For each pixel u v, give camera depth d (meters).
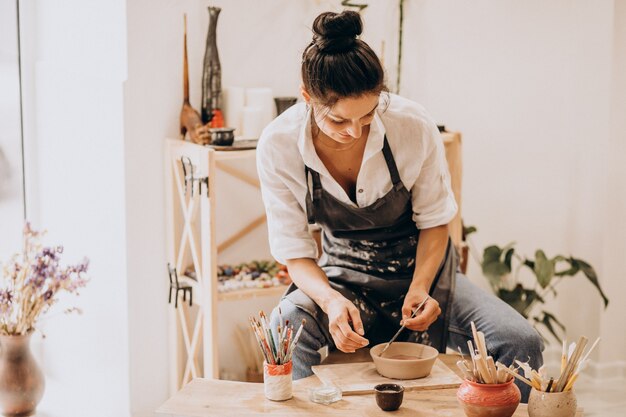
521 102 4.05
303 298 2.52
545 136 4.12
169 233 3.43
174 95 3.40
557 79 4.08
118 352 3.48
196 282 3.31
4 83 3.74
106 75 3.39
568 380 1.94
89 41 3.46
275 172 2.50
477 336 1.99
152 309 3.46
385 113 2.45
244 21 3.51
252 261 3.67
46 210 3.88
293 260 2.56
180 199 3.42
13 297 3.26
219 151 3.13
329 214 2.55
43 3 3.72
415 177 2.51
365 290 2.64
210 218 3.13
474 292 2.67
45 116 3.80
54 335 3.94
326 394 2.09
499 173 4.08
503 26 3.96
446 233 2.62
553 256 4.23
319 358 2.51
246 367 3.72
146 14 3.27
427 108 3.90
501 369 1.96
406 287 2.62
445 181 2.58
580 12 4.00
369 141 2.41
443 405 2.06
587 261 4.11
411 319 2.31
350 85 2.06
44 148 3.83
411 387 2.15
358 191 2.51
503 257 4.14
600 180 4.00
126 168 3.31
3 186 3.78
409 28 3.80
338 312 2.29
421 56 3.84
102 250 3.52
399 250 2.64
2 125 3.75
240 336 3.68
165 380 3.54
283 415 2.03
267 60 3.58
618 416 3.69
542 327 4.28
